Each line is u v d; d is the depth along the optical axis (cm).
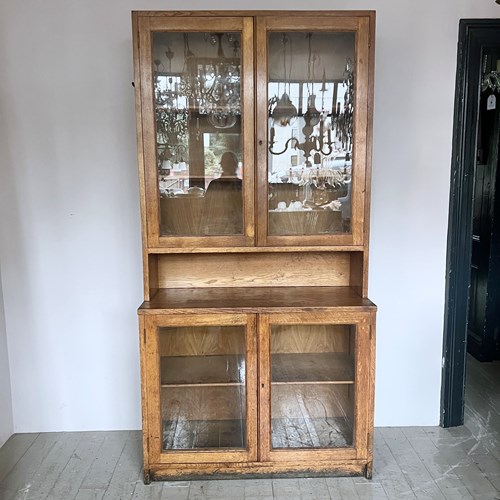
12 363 241
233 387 204
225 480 208
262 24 189
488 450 229
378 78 225
